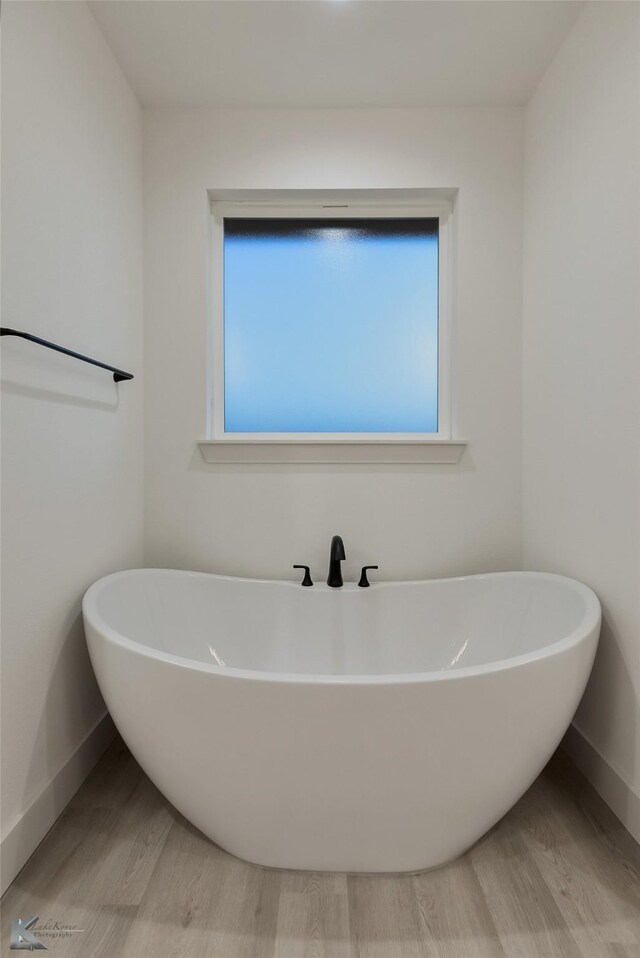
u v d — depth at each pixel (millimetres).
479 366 1844
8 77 1066
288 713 963
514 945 934
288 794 1010
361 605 1741
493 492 1856
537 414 1739
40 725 1199
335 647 1740
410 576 1862
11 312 1083
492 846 1170
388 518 1856
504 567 1862
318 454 1841
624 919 986
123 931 957
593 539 1405
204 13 1444
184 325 1834
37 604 1186
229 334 1942
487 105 1820
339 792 998
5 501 1066
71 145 1336
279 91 1745
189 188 1822
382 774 985
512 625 1631
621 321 1274
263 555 1856
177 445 1845
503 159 1827
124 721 1113
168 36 1524
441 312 1943
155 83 1713
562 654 1057
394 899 1028
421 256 1944
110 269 1575
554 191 1609
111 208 1581
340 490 1852
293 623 1741
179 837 1199
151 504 1849
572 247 1506
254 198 1888
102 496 1530
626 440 1259
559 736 1111
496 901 1023
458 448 1837
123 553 1688
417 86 1728
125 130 1687
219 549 1856
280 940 942
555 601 1510
